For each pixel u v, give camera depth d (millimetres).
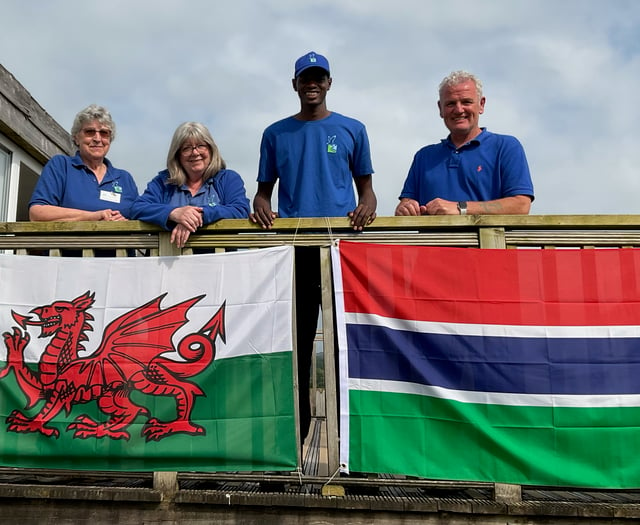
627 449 2902
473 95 3674
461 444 2922
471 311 3016
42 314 3105
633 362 2963
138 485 3145
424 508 2768
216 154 3537
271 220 3135
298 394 3172
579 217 3096
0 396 3051
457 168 3670
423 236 3139
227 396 2990
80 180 3844
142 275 3123
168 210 3133
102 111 3887
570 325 2990
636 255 3043
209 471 2941
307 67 3482
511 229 3145
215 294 3082
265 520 2809
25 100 5566
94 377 3043
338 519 2795
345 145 3533
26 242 3211
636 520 2787
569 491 3158
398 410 2947
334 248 3105
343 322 3029
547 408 2930
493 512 2777
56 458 2992
